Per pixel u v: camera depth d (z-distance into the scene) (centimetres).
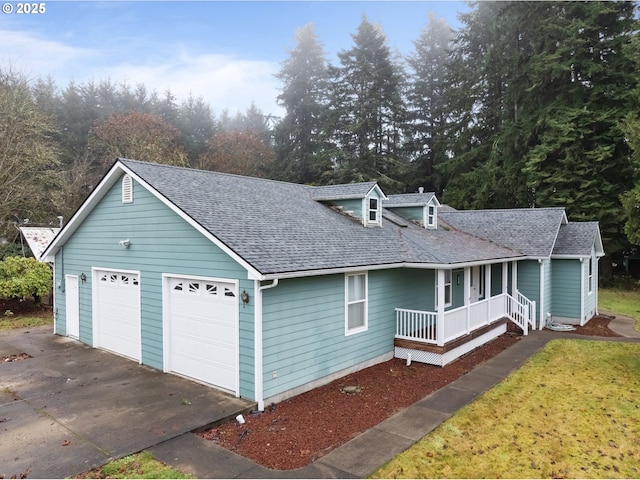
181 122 4481
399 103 3631
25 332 1436
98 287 1228
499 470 592
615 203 2405
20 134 2358
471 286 1667
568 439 689
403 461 608
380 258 1067
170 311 988
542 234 1675
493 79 3186
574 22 2416
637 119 1599
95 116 4150
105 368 1020
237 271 820
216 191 1093
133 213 1070
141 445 631
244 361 814
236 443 653
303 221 1124
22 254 2155
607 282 2641
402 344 1155
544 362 1133
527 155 2608
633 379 993
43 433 670
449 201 3219
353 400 848
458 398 866
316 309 915
